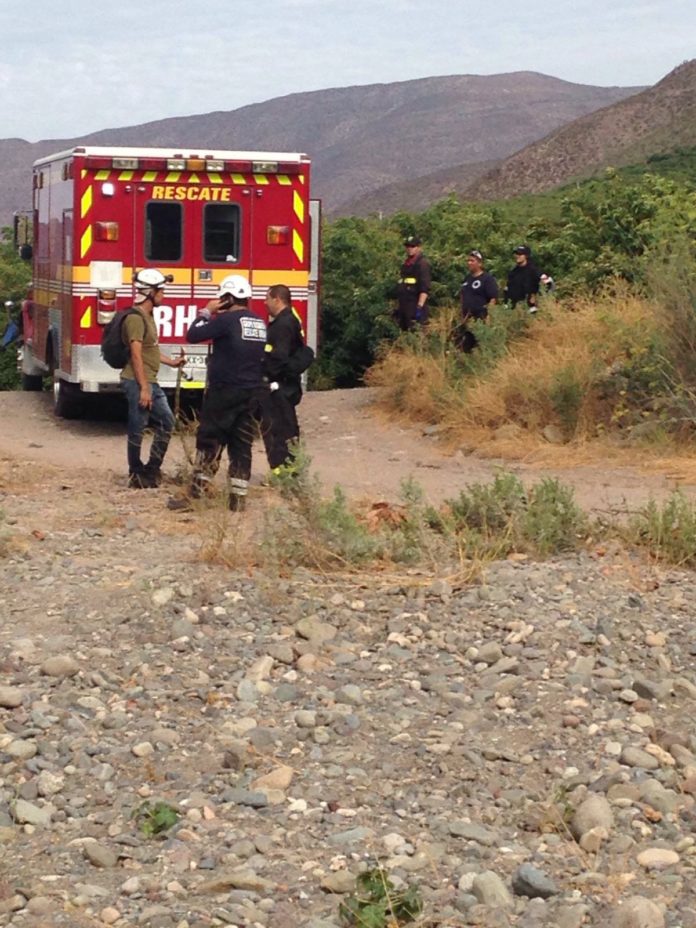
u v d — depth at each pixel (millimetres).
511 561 8711
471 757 5949
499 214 30766
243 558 8641
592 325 16156
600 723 6371
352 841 5172
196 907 4656
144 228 15883
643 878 4973
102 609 7781
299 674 6961
